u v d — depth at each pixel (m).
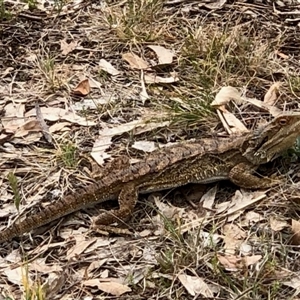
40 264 0.91
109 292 0.86
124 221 0.95
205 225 0.94
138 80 1.20
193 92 1.16
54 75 1.20
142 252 0.91
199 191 1.00
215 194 0.99
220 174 1.00
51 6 1.40
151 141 1.08
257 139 0.98
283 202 0.96
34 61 1.25
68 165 1.04
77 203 0.96
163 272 0.88
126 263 0.90
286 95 1.15
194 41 1.25
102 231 0.94
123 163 1.02
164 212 0.96
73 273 0.89
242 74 1.20
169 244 0.92
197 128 1.09
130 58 1.24
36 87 1.20
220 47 1.23
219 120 1.10
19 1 1.41
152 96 1.16
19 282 0.88
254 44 1.25
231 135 1.02
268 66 1.21
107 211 0.97
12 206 0.99
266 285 0.85
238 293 0.84
